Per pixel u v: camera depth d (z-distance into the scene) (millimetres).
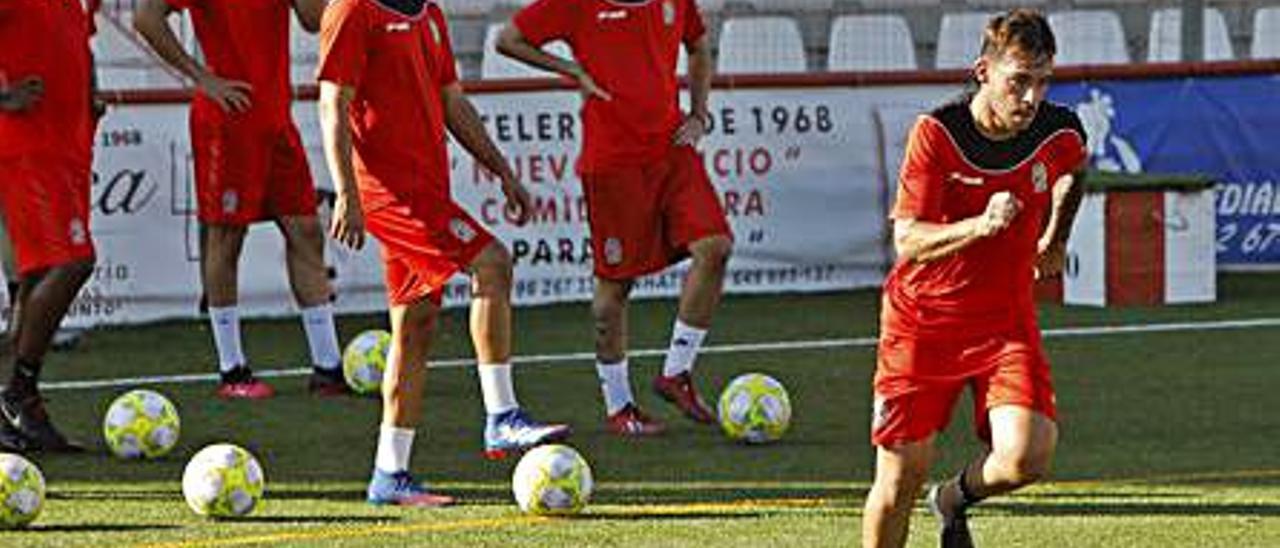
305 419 22859
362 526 16703
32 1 20594
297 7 24141
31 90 20562
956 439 20859
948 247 13281
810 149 33250
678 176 21891
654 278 32969
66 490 18578
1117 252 31609
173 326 30203
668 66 21953
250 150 24250
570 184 32312
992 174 13695
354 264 31391
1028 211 13820
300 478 19125
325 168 30906
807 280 33312
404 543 15984
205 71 24172
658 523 16719
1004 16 13539
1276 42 37719
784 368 26094
